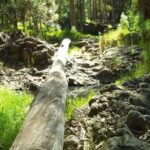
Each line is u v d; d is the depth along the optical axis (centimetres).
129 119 482
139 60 1332
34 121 379
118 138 426
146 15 1789
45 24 2830
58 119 392
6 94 771
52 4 2928
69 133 496
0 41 1612
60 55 959
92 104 607
